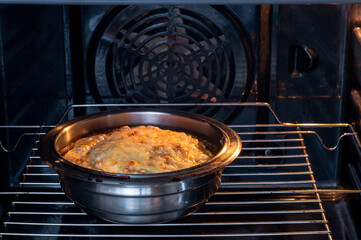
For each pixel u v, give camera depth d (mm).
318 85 1633
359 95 1560
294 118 1669
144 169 1153
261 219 1521
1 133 1651
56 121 1658
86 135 1395
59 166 1094
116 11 1562
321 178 1709
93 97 1639
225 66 1625
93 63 1605
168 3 1104
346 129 1663
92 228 1481
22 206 1578
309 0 1111
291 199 1626
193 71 1624
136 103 1656
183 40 1619
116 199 1097
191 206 1152
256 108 1655
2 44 1569
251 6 1561
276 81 1633
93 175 1058
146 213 1119
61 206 1582
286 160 1708
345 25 1567
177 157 1223
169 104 1563
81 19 1562
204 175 1079
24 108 1640
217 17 1573
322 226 1499
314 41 1590
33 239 1444
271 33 1582
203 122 1399
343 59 1597
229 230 1470
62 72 1604
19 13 1542
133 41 1594
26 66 1595
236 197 1639
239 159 1701
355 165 1597
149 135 1331
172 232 1461
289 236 1454
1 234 1221
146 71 1646
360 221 1511
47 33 1563
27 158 1676
